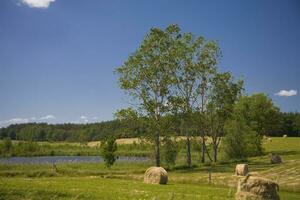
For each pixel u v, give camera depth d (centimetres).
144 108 6775
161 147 6869
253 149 8894
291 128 16262
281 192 3547
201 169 6431
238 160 7675
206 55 7500
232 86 7950
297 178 4191
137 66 6812
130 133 6844
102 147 6550
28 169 5456
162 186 3691
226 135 8188
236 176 4962
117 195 2714
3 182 3023
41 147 13038
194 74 7481
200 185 4066
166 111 6825
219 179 4600
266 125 10781
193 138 7456
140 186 3578
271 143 12262
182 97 7275
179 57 7038
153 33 6869
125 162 7581
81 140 18738
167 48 6975
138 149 12312
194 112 7444
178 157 8925
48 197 2434
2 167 5669
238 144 8125
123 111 6738
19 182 3186
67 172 5134
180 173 5828
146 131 6781
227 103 7881
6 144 11831
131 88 6744
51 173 4872
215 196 3000
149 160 7575
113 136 6681
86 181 3916
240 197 2736
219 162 7488
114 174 5250
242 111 10412
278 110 10950
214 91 7631
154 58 6819
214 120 8062
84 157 11200
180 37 7081
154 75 6800
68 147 14112
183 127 7356
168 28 6962
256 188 2705
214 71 7531
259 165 6638
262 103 10531
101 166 6656
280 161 6906
